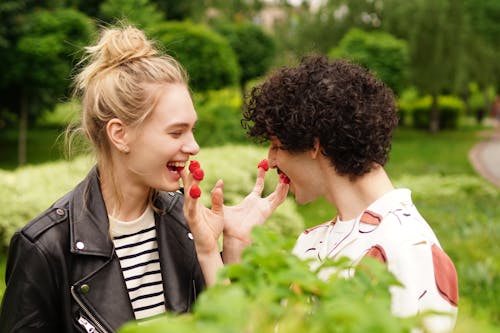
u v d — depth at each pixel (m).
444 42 25.14
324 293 0.86
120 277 1.67
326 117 1.45
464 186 11.24
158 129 1.61
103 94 1.63
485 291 4.69
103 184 1.72
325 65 1.55
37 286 1.57
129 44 1.67
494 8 27.86
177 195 1.89
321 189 1.57
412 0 24.95
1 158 17.41
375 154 1.48
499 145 25.81
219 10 33.50
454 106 31.48
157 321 0.71
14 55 15.21
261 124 1.56
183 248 1.80
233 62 18.47
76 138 1.86
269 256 0.87
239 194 7.57
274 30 36.84
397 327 0.72
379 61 21.77
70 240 1.62
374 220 1.42
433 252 1.34
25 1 15.27
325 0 28.00
